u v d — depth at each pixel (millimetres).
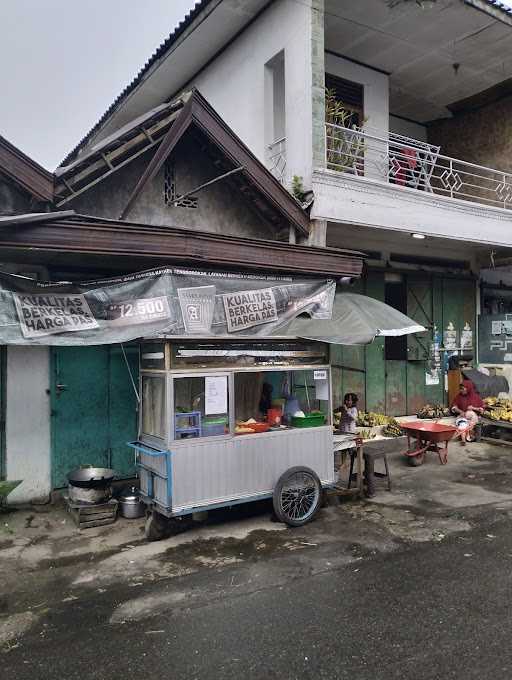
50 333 5418
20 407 6707
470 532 5738
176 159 7723
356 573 4742
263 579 4656
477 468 8688
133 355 7430
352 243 10602
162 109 6789
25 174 5875
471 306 12758
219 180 7785
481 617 3918
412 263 11703
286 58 8812
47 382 6875
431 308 12008
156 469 5734
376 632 3750
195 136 7645
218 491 5762
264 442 6090
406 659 3416
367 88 11383
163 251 5730
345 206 8523
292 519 5992
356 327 6695
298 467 6160
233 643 3662
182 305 5750
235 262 6211
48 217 5074
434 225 9742
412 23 9891
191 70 11422
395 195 9180
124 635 3803
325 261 6977
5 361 6637
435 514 6379
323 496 6590
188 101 6617
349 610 4074
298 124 8508
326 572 4773
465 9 9484
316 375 6746
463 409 11211
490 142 12648
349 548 5332
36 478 6777
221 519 6262
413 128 13844
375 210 8891
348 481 7766
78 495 6113
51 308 5469
